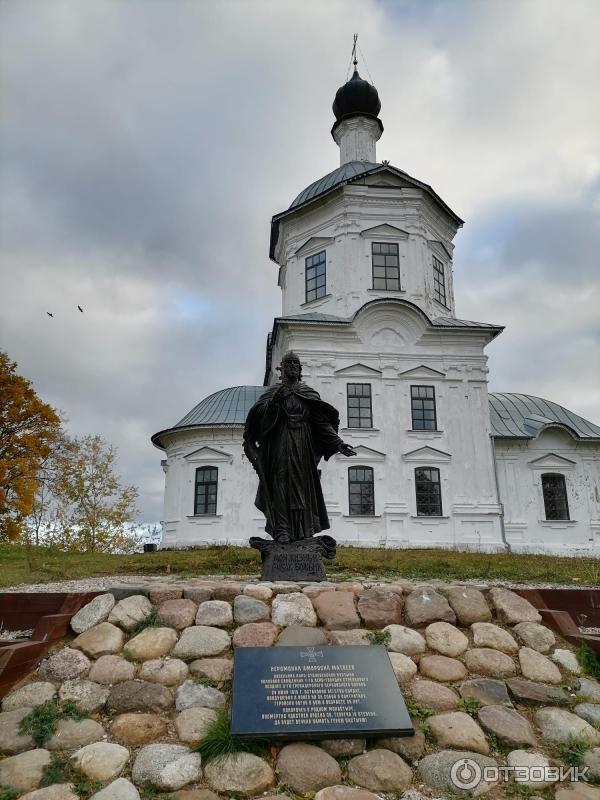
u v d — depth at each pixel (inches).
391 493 1049.5
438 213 1274.6
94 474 1679.4
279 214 1266.0
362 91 1441.9
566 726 230.2
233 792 196.1
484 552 978.1
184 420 1247.5
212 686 240.5
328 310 1179.9
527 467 1168.8
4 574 529.3
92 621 274.2
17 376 1459.2
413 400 1106.1
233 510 1125.1
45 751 209.3
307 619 279.4
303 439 376.5
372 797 194.7
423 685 245.0
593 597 325.1
